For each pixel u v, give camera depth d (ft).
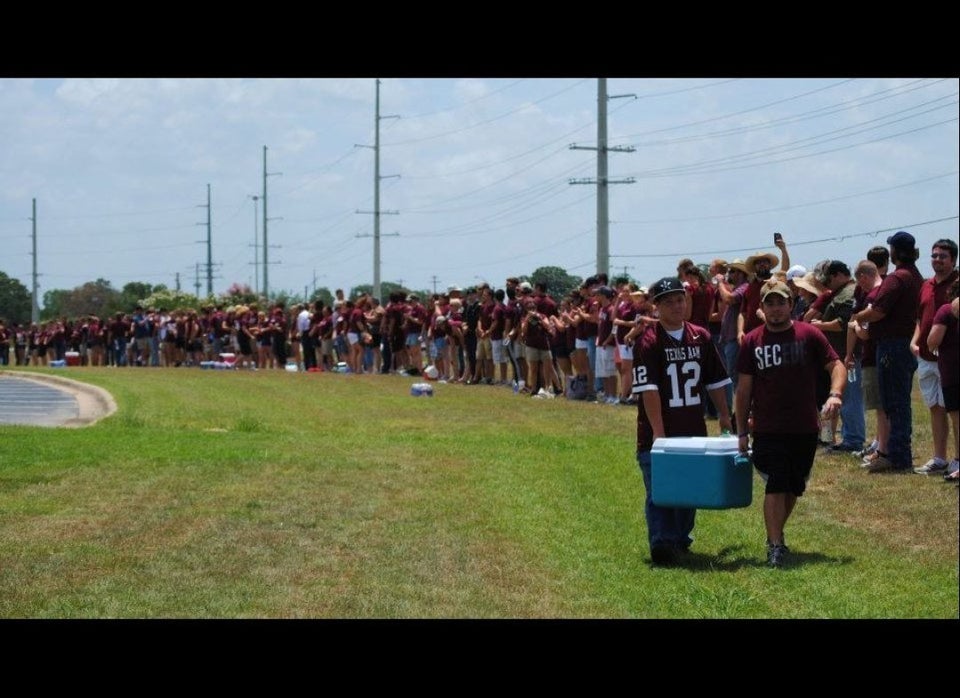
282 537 34.06
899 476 41.86
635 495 41.65
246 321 128.06
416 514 37.70
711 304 59.52
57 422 70.03
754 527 36.52
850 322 45.91
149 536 33.83
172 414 68.69
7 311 373.40
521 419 65.26
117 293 375.45
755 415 31.96
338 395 82.74
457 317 95.14
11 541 32.91
